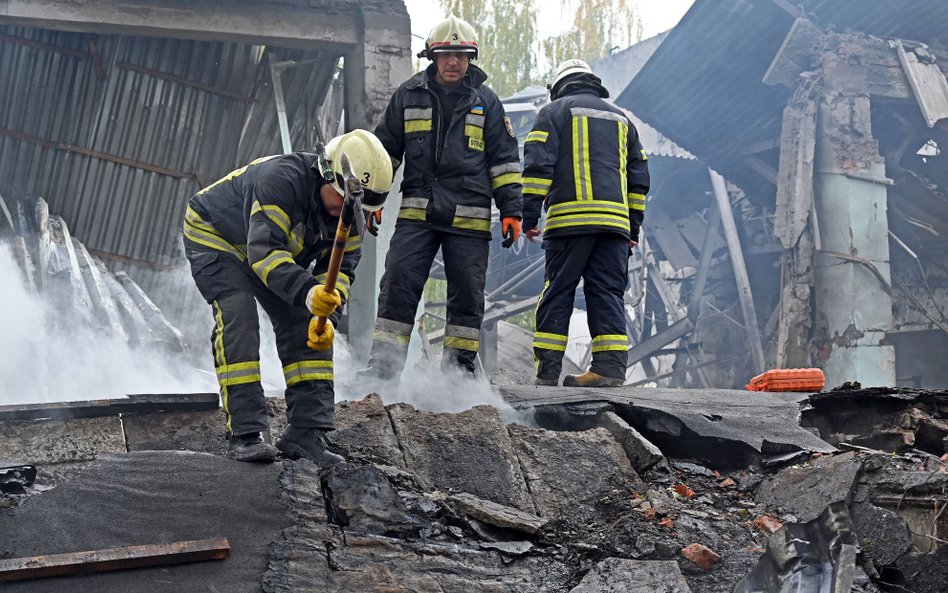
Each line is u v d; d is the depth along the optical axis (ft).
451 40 16.33
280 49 31.65
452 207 16.62
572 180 17.53
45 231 27.53
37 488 10.77
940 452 14.53
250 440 11.14
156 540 9.62
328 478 10.77
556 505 12.17
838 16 47.70
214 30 29.22
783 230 46.11
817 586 9.18
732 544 11.18
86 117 30.53
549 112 17.74
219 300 11.41
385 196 11.50
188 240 11.78
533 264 58.90
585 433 13.21
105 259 31.65
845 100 45.70
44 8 27.81
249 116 32.37
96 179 31.12
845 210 44.73
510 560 10.39
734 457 13.46
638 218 18.63
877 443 14.75
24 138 30.45
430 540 10.49
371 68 30.09
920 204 51.26
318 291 10.28
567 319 17.89
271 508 10.21
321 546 9.80
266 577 9.27
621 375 17.53
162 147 31.55
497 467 12.37
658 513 11.72
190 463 10.73
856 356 43.37
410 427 12.64
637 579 10.09
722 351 59.36
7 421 11.57
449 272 16.84
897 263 55.42
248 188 11.09
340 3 30.27
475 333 16.83
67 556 8.97
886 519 10.72
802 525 9.59
